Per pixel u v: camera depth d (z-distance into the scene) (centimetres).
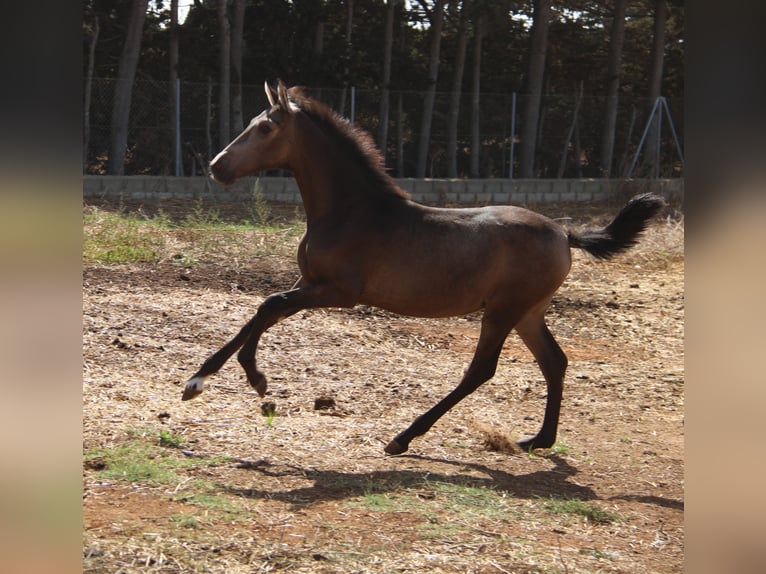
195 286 985
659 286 1276
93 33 1958
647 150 2297
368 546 354
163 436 494
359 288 518
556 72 2852
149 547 329
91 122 1747
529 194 2105
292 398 634
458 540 371
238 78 1977
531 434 607
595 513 434
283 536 358
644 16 2784
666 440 621
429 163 2145
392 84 2278
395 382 716
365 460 500
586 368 843
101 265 1044
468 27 2598
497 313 540
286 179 1822
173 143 1817
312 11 2147
